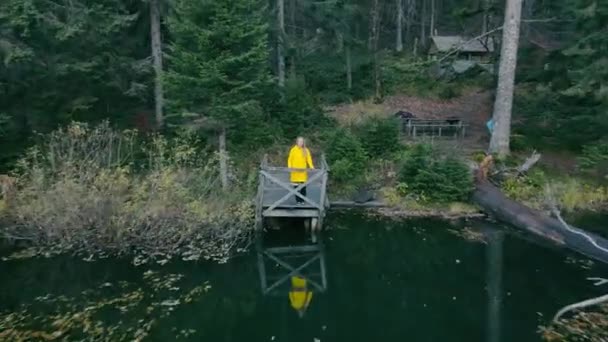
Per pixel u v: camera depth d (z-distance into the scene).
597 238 8.82
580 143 13.98
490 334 6.41
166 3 13.89
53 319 6.61
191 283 8.06
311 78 22.20
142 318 6.74
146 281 8.06
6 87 12.23
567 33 14.12
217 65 10.29
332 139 14.26
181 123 12.82
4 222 9.99
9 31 11.20
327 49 21.75
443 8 35.53
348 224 11.23
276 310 7.45
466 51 27.69
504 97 13.33
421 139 15.32
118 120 14.67
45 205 9.27
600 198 11.70
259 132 14.53
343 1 19.64
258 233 10.34
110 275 8.27
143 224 9.46
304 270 8.98
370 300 7.74
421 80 23.45
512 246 9.67
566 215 11.00
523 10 20.09
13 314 6.72
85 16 12.00
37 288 7.69
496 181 12.35
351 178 13.13
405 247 9.91
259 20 10.97
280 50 17.73
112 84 13.45
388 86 23.00
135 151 12.94
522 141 14.28
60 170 10.65
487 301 7.46
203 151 12.52
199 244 9.73
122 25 12.70
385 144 14.16
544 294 7.58
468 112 19.92
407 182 12.57
